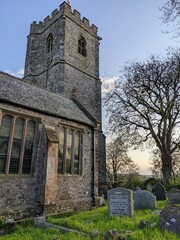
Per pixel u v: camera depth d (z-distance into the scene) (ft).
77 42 80.18
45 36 83.05
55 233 21.97
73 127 44.68
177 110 72.28
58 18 78.95
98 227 23.02
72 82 72.28
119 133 77.71
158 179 81.82
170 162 67.26
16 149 34.09
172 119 73.67
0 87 35.63
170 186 59.41
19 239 20.68
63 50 72.84
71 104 54.34
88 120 50.42
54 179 35.55
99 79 84.38
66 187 39.78
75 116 46.55
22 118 35.68
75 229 22.98
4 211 29.71
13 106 33.99
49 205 33.73
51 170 35.37
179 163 97.81
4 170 31.94
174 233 19.72
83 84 76.79
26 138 35.78
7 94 34.78
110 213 29.91
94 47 88.79
